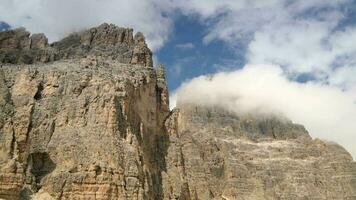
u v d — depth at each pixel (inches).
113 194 4005.9
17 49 5487.2
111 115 4362.7
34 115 4298.7
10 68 4687.5
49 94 4483.3
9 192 3607.3
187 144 6624.0
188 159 6461.6
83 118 4350.4
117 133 4345.5
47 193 3934.5
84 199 3944.4
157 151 5270.7
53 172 4067.4
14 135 3956.7
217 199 6476.4
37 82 4517.7
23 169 3826.3
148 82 5285.4
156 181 4918.8
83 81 4554.6
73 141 4188.0
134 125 4776.1
